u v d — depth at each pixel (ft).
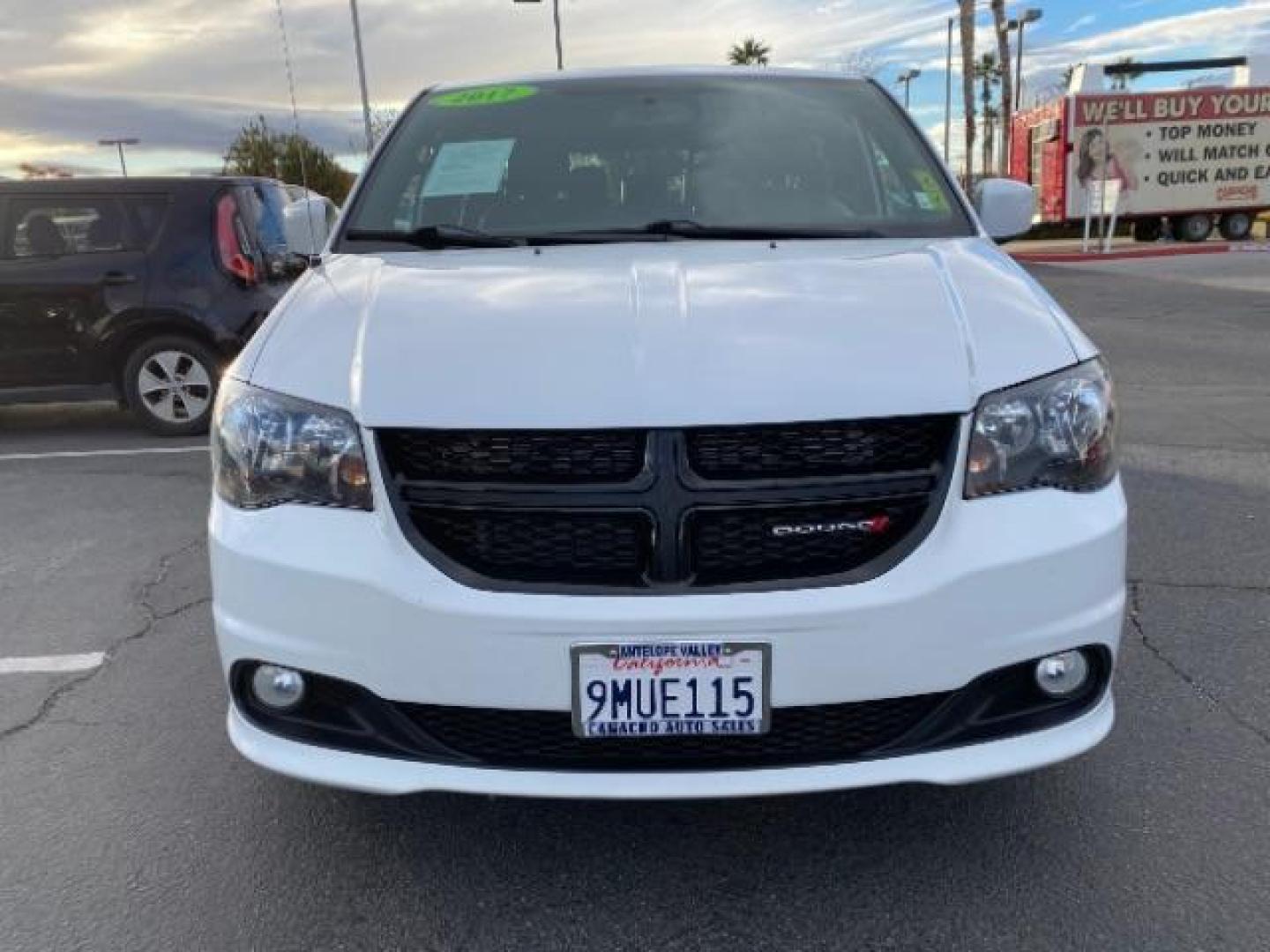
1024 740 7.38
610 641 6.86
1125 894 7.78
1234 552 14.70
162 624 13.25
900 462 7.12
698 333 7.48
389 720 7.31
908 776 7.15
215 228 23.81
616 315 7.77
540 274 8.79
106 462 21.91
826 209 10.62
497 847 8.52
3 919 7.79
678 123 11.54
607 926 7.63
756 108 11.83
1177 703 10.54
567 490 6.96
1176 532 15.56
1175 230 84.99
